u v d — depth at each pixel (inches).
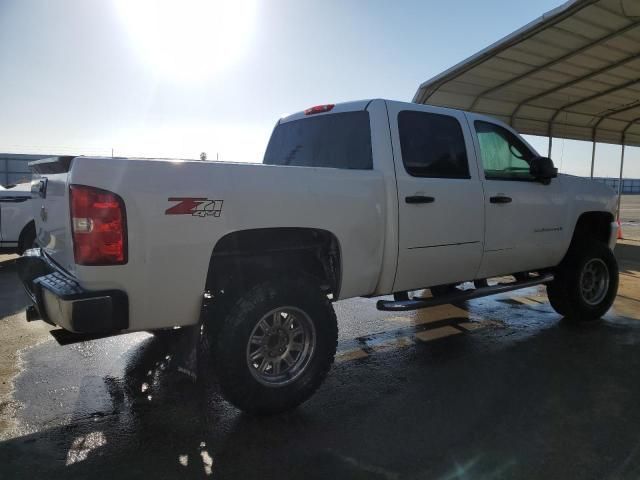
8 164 1039.0
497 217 185.2
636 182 2883.9
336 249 146.1
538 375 165.8
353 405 144.6
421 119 170.1
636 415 136.9
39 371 168.4
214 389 155.7
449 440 124.3
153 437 126.3
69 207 112.9
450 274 175.9
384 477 108.9
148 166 113.3
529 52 381.4
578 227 233.9
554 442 122.8
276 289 132.6
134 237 112.0
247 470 111.9
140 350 189.5
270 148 208.8
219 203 121.6
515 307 259.8
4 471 110.7
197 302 122.1
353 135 167.3
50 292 115.7
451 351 190.9
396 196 155.0
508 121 540.1
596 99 501.7
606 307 230.5
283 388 135.0
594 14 323.3
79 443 123.1
